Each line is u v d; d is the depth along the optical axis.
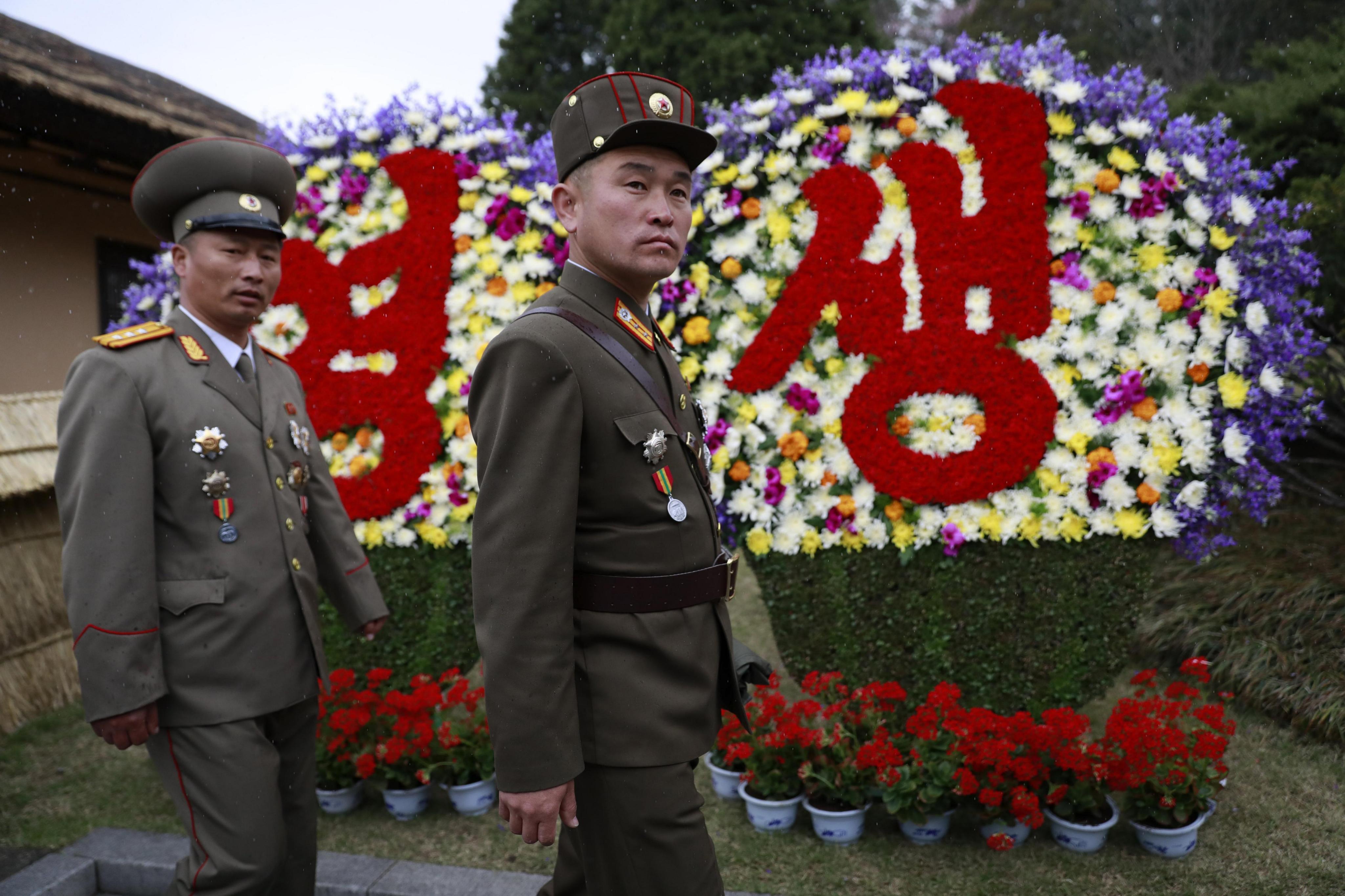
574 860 1.72
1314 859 2.52
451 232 3.38
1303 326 3.38
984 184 3.01
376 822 2.96
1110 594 2.98
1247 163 3.04
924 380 2.97
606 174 1.55
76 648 1.82
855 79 3.08
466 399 3.34
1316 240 4.18
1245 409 2.97
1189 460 2.91
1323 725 3.25
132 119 5.01
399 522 3.33
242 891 1.88
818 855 2.65
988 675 3.01
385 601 3.28
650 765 1.45
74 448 1.90
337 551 2.35
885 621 3.06
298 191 3.46
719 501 3.07
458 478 3.27
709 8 10.06
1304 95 4.58
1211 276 2.94
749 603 5.26
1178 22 9.06
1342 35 4.89
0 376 5.03
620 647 1.48
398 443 3.32
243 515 2.06
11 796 3.19
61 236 5.45
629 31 10.21
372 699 3.05
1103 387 2.97
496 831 2.89
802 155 3.12
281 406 2.27
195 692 1.93
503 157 3.43
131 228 6.02
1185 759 2.60
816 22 9.85
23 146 5.04
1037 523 2.95
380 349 3.37
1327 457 4.99
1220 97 5.44
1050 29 10.17
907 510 3.01
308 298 3.41
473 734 3.03
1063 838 2.64
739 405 3.07
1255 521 4.57
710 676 1.56
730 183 3.10
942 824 2.68
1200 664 2.82
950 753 2.68
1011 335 2.98
